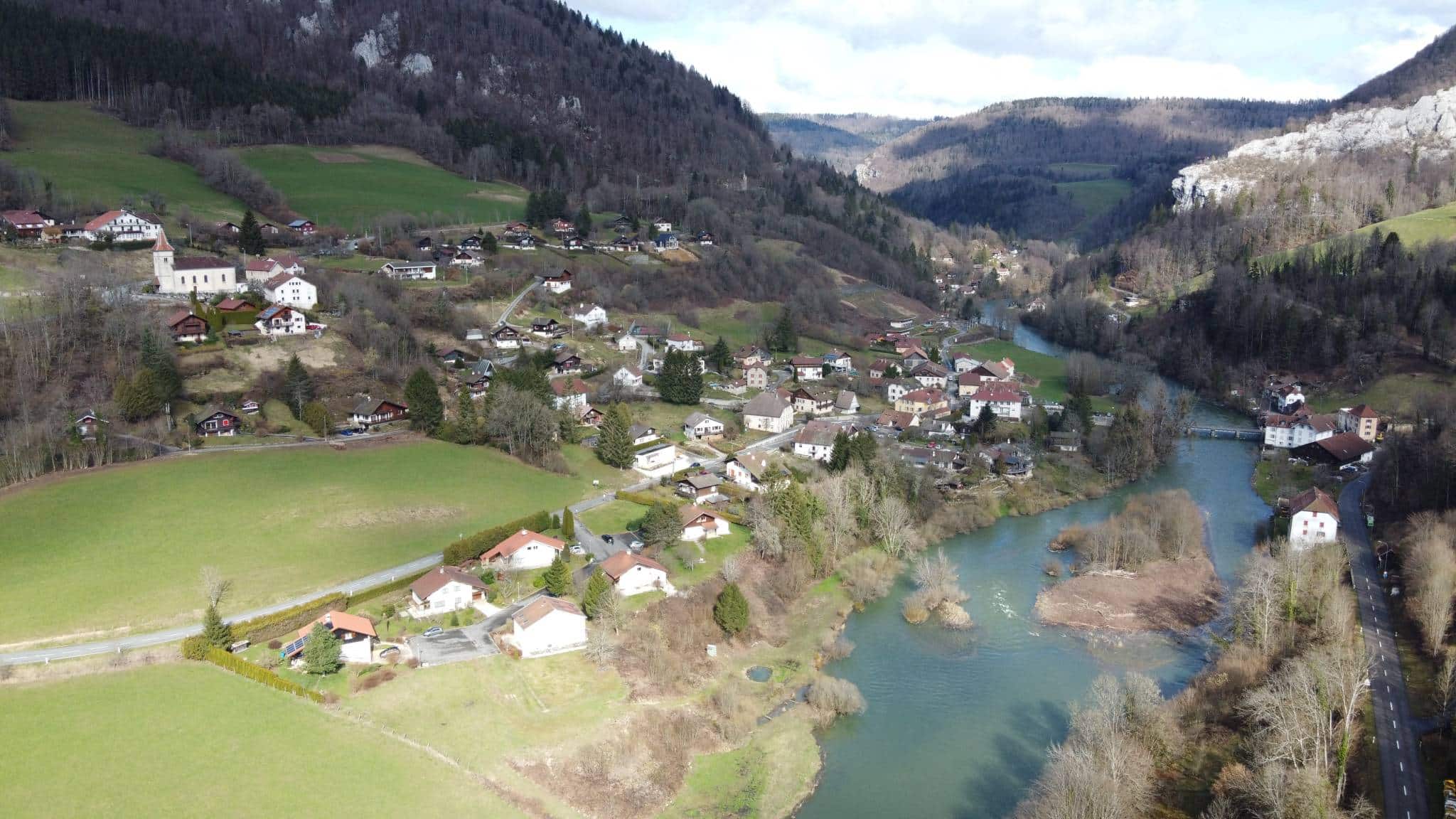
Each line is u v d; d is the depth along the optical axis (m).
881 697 101.62
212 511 122.94
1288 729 75.38
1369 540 135.88
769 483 145.25
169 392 148.88
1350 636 101.12
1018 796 84.50
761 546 129.00
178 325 165.00
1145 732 85.88
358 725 85.81
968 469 168.50
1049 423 194.50
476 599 110.69
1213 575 131.12
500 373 174.25
